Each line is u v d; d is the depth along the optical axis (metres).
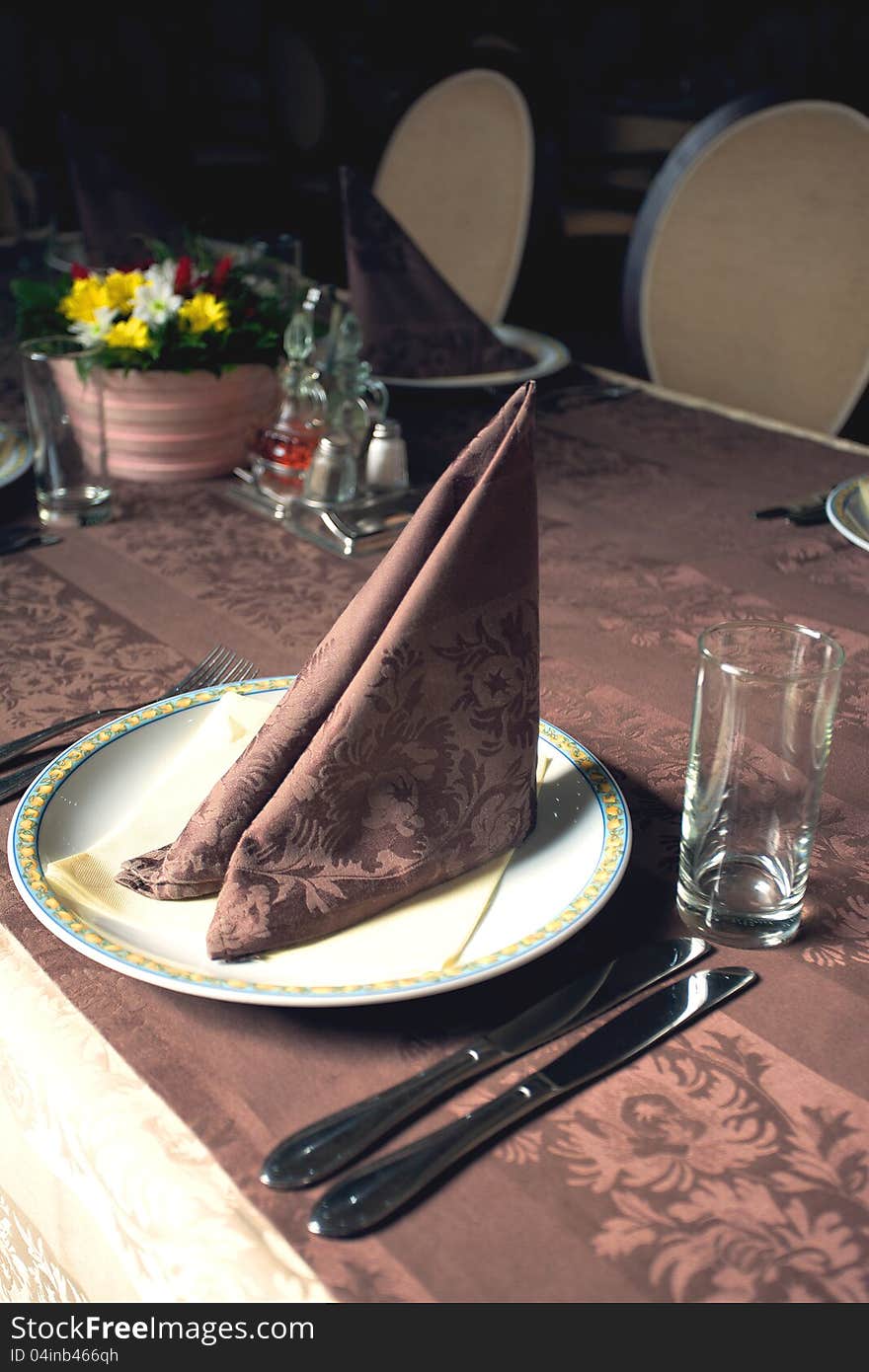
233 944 0.51
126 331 1.11
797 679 0.52
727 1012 0.52
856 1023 0.52
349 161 3.31
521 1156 0.45
